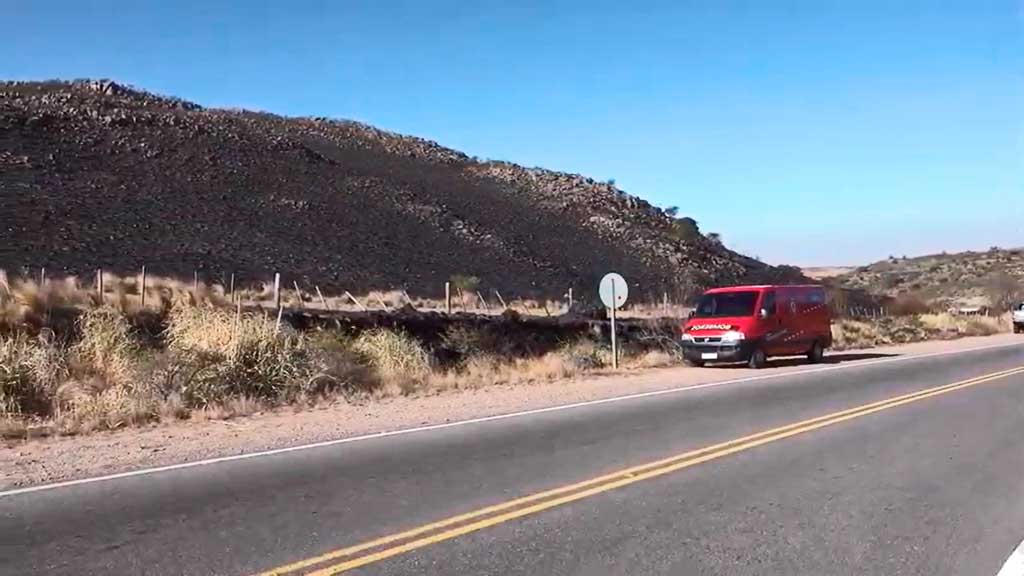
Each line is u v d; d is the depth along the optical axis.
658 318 30.69
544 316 28.55
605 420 12.09
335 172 79.75
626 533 6.38
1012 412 12.77
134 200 55.59
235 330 15.58
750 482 8.04
